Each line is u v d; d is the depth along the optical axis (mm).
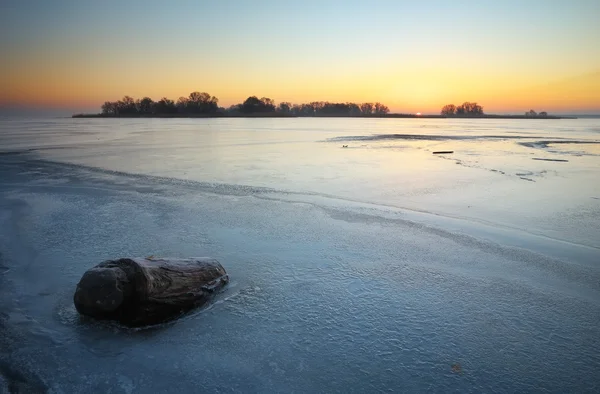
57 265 7320
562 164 21266
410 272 7164
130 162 21609
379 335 5230
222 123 94188
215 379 4422
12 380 4344
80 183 15312
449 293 6395
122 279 5473
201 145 32938
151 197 12875
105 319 5496
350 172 18328
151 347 4973
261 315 5707
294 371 4551
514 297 6277
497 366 4633
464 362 4699
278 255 7887
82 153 26078
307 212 11008
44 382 4324
